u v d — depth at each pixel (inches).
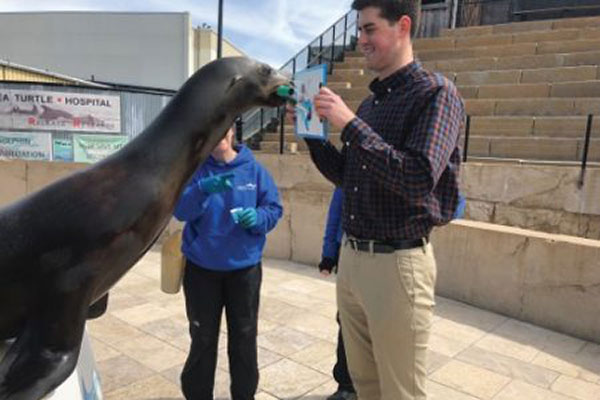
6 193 325.7
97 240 46.9
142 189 50.2
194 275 109.7
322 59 509.4
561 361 158.4
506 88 366.3
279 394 134.4
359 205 82.4
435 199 79.9
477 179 256.8
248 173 112.0
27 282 45.6
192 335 111.7
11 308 46.3
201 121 54.9
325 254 130.3
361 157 71.8
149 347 161.2
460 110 77.1
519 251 191.0
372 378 94.3
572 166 244.2
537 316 187.5
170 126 53.7
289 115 88.8
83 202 47.3
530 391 139.5
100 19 1285.7
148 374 143.7
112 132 341.4
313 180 268.4
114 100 339.3
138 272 244.7
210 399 114.6
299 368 148.9
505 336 176.7
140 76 1282.0
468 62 416.5
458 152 80.7
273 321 184.5
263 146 392.5
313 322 184.4
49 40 1317.7
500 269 196.5
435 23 553.6
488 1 528.7
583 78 355.9
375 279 81.3
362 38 80.7
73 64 1318.9
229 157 111.3
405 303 80.4
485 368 152.1
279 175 277.4
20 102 333.7
